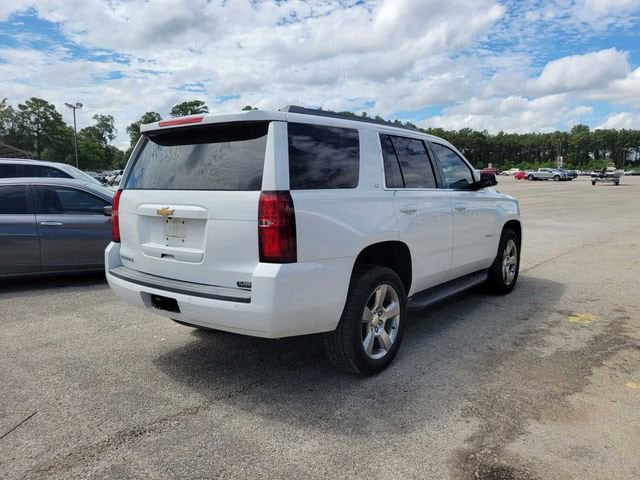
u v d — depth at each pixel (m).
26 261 6.60
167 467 2.65
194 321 3.38
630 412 3.22
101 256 7.03
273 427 3.07
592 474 2.58
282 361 4.12
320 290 3.24
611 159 144.50
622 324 5.05
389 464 2.68
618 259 8.67
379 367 3.82
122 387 3.63
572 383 3.66
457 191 5.03
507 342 4.53
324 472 2.61
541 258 8.80
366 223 3.62
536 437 2.93
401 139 4.35
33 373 3.88
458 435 2.96
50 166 10.73
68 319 5.28
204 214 3.30
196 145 3.54
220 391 3.57
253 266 3.13
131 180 3.98
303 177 3.27
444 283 5.03
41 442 2.89
